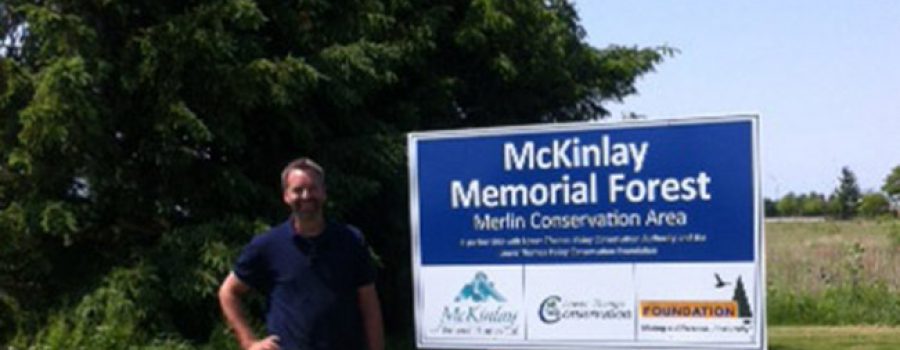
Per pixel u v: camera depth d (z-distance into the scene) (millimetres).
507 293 10828
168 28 14023
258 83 14234
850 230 40438
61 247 15375
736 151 10062
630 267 10430
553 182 10664
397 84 16953
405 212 16969
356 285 6438
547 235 10695
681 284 10266
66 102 13438
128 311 14219
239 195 15211
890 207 41156
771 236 37531
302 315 6285
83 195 15266
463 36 16859
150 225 15516
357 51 15133
